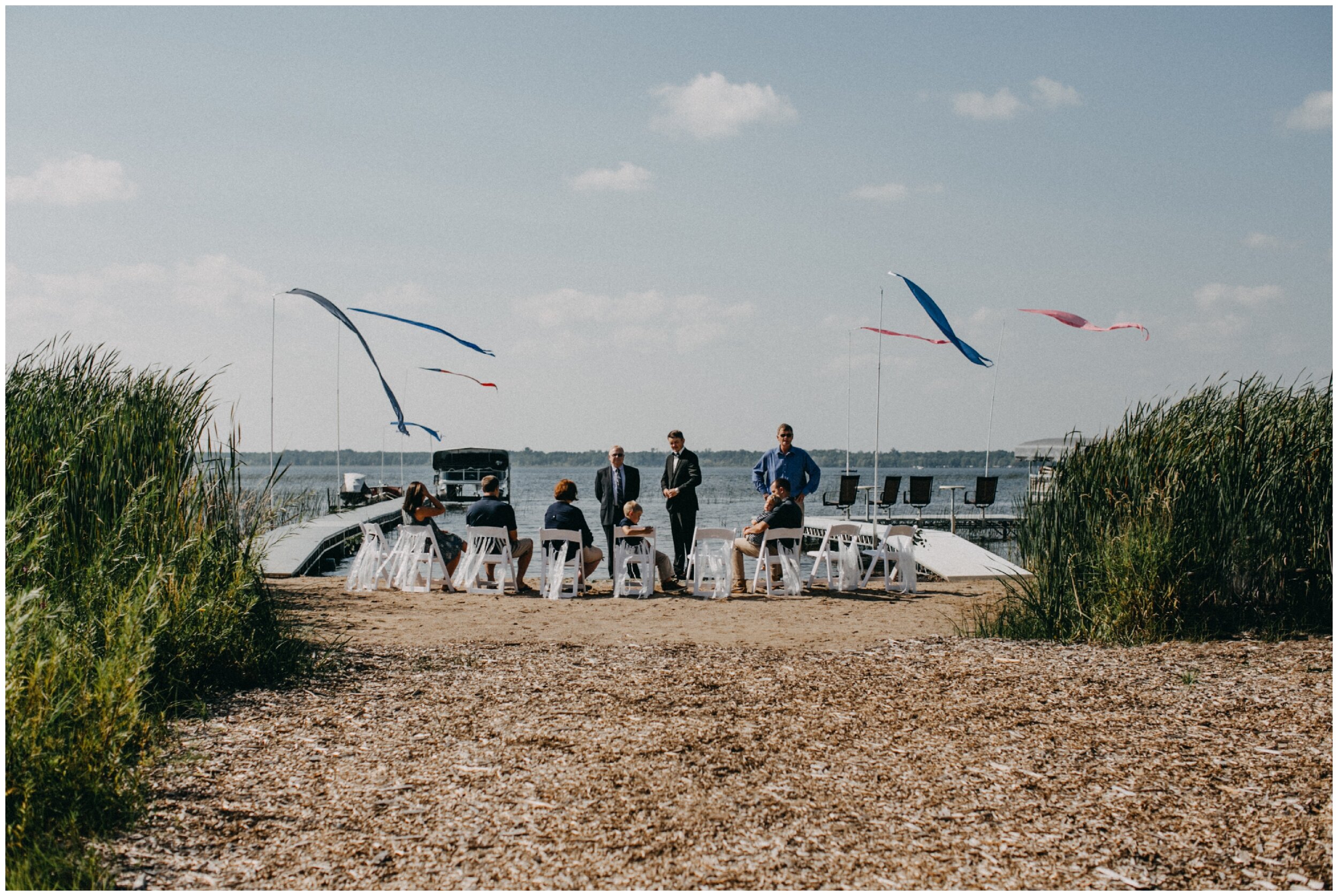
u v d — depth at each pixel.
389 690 5.49
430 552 10.45
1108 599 7.33
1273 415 8.00
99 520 5.59
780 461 10.71
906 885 3.11
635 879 3.14
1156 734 4.70
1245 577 7.55
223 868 3.22
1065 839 3.46
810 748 4.47
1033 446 26.41
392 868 3.21
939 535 15.79
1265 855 3.33
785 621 8.34
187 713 4.93
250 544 6.47
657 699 5.34
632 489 10.99
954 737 4.66
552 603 9.47
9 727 3.54
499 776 4.07
